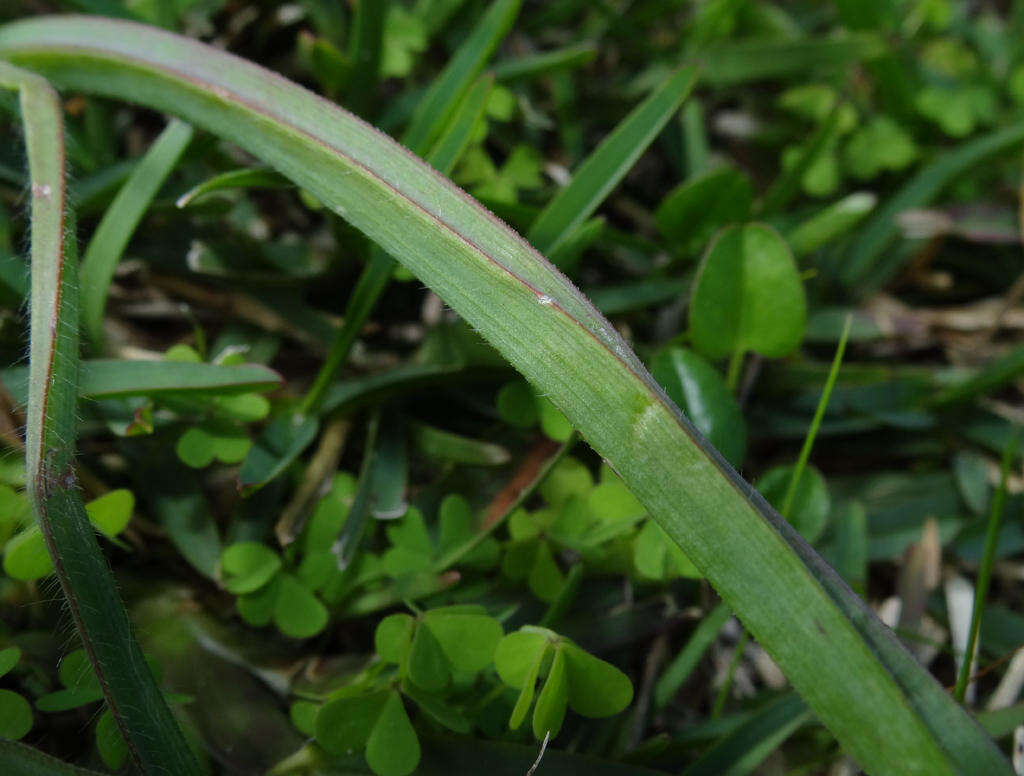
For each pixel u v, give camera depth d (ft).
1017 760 0.69
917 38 1.00
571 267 0.75
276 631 0.72
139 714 0.60
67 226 0.65
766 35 0.97
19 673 0.68
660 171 0.93
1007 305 0.87
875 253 0.90
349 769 0.67
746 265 0.73
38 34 0.72
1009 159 0.93
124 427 0.70
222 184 0.69
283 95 0.67
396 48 0.85
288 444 0.74
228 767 0.68
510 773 0.67
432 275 0.63
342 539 0.72
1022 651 0.75
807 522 0.73
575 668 0.63
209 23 0.86
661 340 0.84
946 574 0.81
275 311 0.80
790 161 0.92
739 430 0.73
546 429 0.74
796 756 0.73
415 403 0.79
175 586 0.73
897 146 0.93
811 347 0.89
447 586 0.72
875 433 0.85
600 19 0.95
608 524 0.73
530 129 0.89
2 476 0.69
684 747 0.70
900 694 0.58
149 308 0.81
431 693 0.67
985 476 0.82
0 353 0.73
